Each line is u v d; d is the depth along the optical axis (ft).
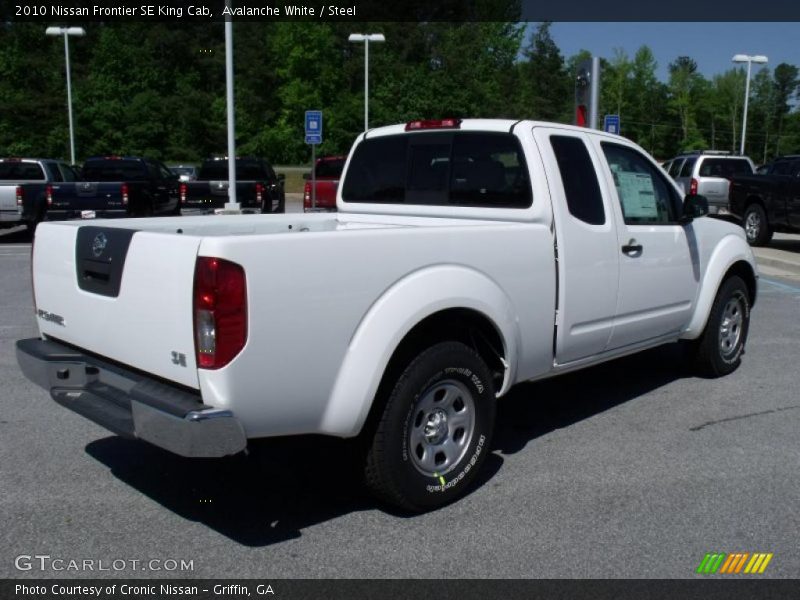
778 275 42.09
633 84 280.72
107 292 12.61
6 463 15.57
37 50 185.16
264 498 14.12
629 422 18.29
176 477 15.05
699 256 20.25
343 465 15.67
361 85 176.86
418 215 17.72
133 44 185.26
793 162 50.96
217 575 11.43
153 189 63.46
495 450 16.49
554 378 22.21
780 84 361.71
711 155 67.72
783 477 15.02
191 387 11.26
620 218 17.24
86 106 173.88
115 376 12.71
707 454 16.21
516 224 15.06
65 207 55.01
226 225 17.29
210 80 196.44
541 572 11.51
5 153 165.78
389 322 12.30
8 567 11.59
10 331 27.30
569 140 16.57
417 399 13.00
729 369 22.36
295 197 120.67
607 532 12.76
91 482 14.73
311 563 11.78
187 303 11.02
